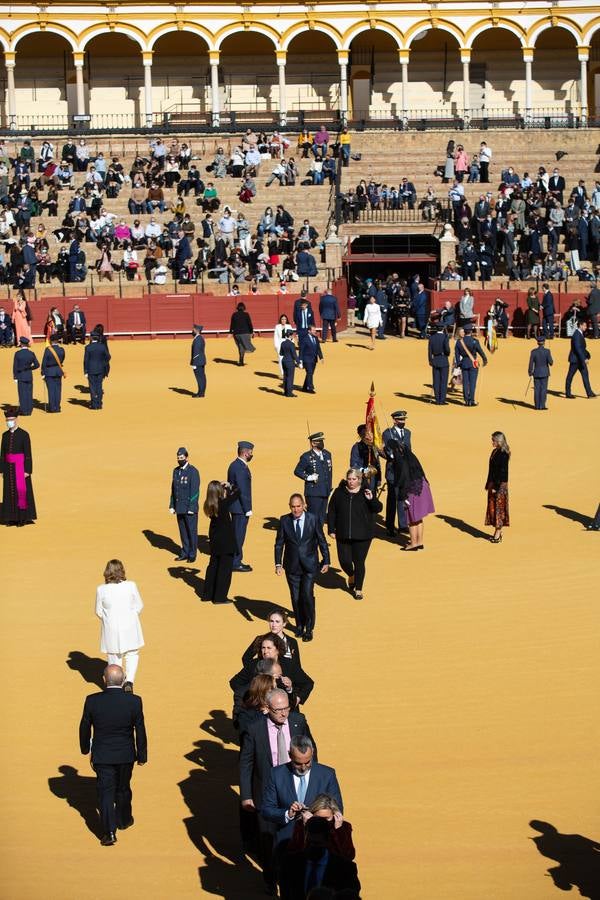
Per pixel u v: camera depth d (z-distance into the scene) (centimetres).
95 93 7756
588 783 1526
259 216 5891
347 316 5341
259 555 2456
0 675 1898
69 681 1877
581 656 1938
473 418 3638
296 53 7800
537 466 3130
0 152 6178
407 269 6056
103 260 5419
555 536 2584
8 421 2680
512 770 1564
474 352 3794
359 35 7750
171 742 1669
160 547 2519
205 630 2067
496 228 5466
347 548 2211
